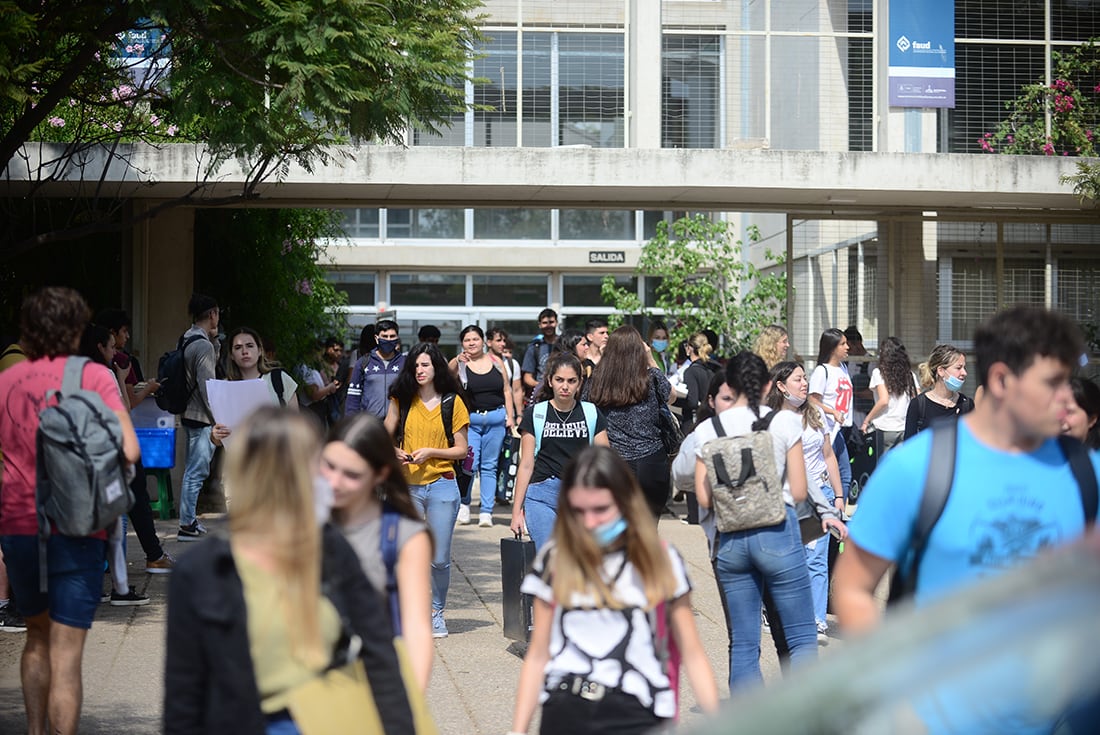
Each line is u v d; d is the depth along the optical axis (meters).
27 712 6.32
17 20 8.84
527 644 8.94
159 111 14.41
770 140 18.28
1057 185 15.77
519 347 30.69
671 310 22.72
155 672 8.27
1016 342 3.68
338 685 3.56
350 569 3.69
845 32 18.27
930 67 17.98
